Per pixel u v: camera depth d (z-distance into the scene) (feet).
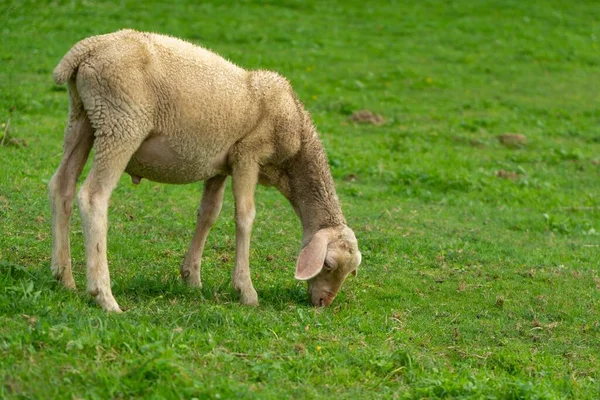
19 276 38.09
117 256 45.39
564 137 96.17
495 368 36.91
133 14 120.06
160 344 30.99
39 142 67.46
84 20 111.96
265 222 55.88
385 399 31.45
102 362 29.89
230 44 115.55
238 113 39.58
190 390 28.50
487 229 62.54
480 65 122.62
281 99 41.14
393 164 77.56
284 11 137.08
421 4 151.33
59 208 37.93
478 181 75.56
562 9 154.40
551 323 43.29
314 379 32.22
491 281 49.67
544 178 80.18
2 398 26.91
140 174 39.60
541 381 35.42
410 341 38.60
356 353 34.96
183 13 126.31
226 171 41.34
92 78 36.09
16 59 92.32
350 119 92.58
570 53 132.36
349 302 43.88
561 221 66.33
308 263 40.14
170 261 46.34
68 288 37.58
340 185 70.44
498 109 103.96
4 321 32.17
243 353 33.40
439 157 82.07
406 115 96.43
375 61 118.42
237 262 41.16
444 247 55.31
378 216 61.46
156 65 37.14
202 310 37.09
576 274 52.11
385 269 50.11
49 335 30.86
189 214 55.88
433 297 46.26
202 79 38.29
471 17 146.10
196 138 38.63
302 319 38.60
